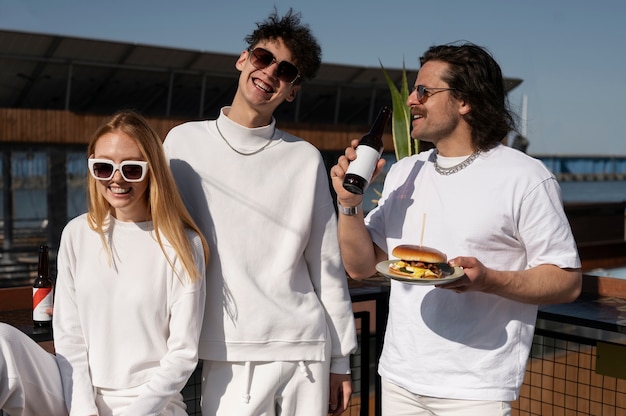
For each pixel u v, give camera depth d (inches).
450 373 75.0
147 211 78.3
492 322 74.0
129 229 77.7
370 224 85.6
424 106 76.8
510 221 72.7
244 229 80.2
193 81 651.5
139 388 76.1
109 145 74.9
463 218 74.8
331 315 85.7
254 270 80.0
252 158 81.3
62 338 77.4
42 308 94.2
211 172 80.7
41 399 74.0
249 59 80.0
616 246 460.4
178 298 76.7
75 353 77.0
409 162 84.2
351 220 80.4
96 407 74.9
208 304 80.2
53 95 619.5
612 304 110.9
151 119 609.6
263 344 79.4
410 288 79.0
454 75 74.8
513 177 72.6
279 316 80.0
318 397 83.1
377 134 76.5
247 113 81.0
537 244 71.7
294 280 82.7
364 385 119.2
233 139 81.3
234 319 79.2
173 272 76.6
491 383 73.2
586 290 124.3
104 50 573.3
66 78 599.5
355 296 113.0
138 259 77.1
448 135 77.2
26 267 444.5
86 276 77.2
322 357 83.1
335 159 667.4
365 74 713.6
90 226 77.9
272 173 82.0
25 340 74.0
